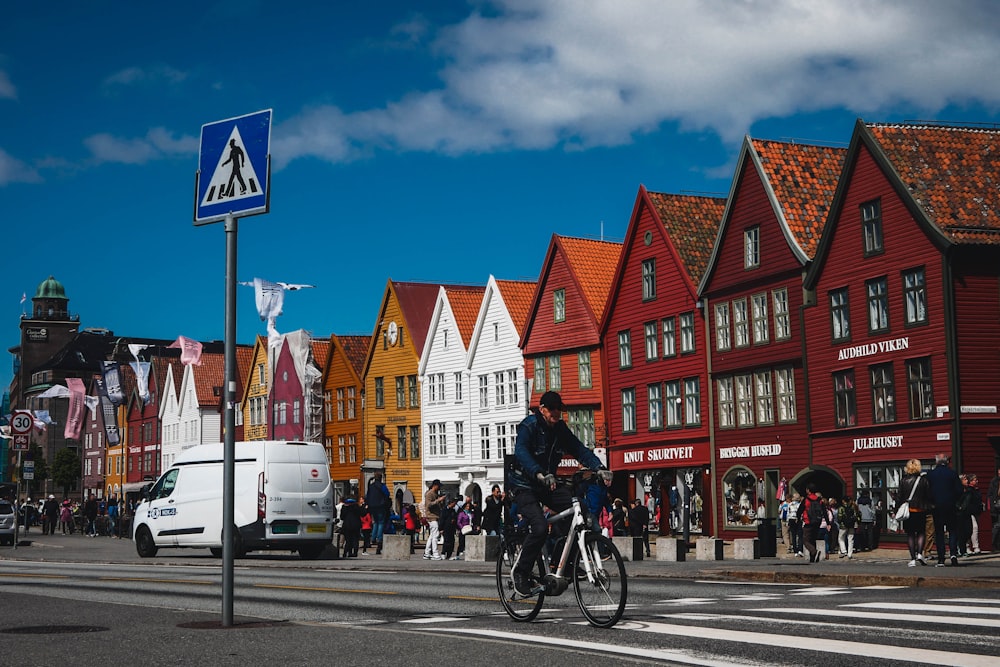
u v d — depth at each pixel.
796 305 42.34
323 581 19.22
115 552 39.56
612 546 10.59
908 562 23.56
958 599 13.48
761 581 19.45
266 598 15.03
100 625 10.94
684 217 51.00
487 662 8.30
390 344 71.19
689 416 48.50
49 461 143.12
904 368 37.16
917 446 36.41
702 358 47.62
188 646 9.27
